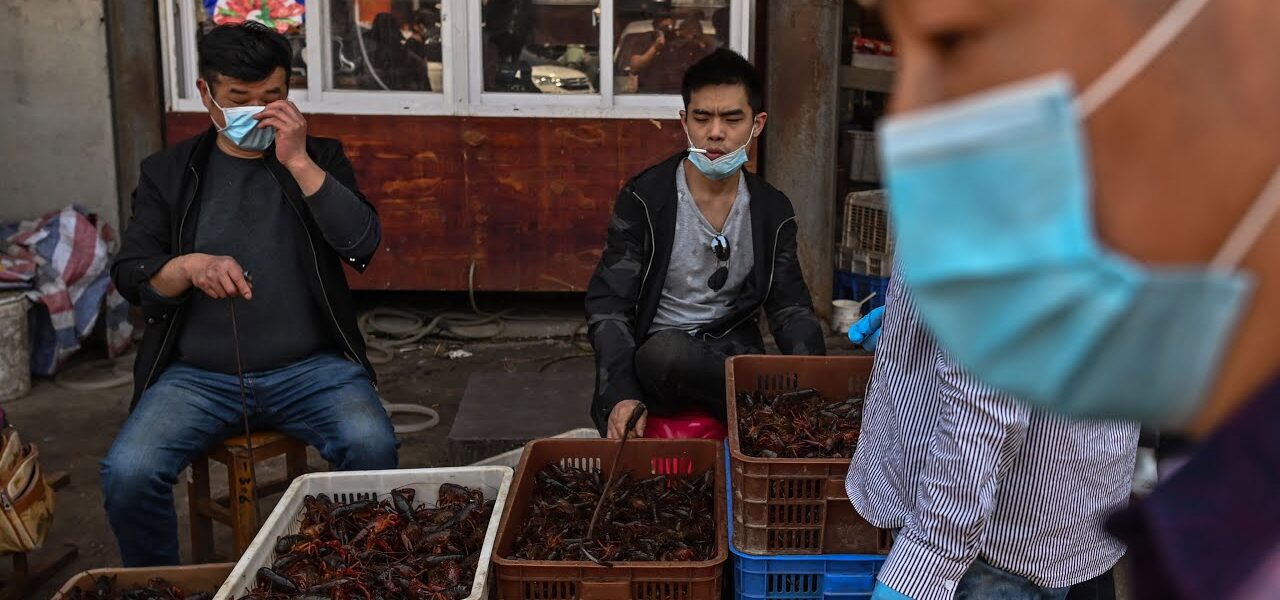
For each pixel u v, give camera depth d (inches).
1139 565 31.4
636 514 114.0
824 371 126.1
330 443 131.8
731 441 104.4
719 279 140.4
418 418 207.8
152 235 132.6
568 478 120.8
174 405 128.3
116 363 235.5
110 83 239.8
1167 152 21.5
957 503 77.0
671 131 246.7
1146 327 22.6
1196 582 28.4
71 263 225.3
